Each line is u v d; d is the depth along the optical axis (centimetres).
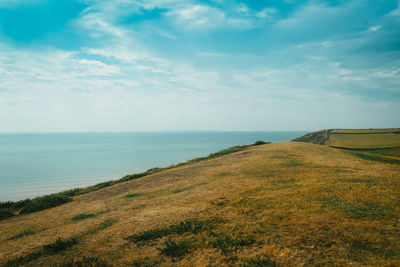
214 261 596
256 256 591
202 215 937
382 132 11069
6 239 996
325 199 950
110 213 1192
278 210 888
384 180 1177
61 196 2000
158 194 1485
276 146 3244
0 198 6209
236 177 1623
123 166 12144
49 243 861
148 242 759
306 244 621
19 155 18512
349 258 538
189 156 16375
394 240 594
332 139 10425
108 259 671
